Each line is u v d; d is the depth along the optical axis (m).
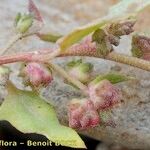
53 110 0.08
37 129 0.07
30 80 0.08
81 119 0.07
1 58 0.08
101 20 0.07
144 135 0.09
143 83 0.10
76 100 0.07
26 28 0.08
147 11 0.09
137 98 0.09
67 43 0.07
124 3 0.07
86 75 0.08
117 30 0.07
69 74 0.08
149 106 0.09
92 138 0.10
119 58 0.08
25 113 0.08
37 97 0.08
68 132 0.07
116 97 0.07
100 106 0.07
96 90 0.07
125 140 0.09
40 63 0.08
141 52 0.08
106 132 0.09
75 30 0.07
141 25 0.09
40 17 0.08
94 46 0.08
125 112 0.09
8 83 0.08
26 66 0.08
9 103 0.08
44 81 0.08
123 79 0.07
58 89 0.09
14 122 0.07
